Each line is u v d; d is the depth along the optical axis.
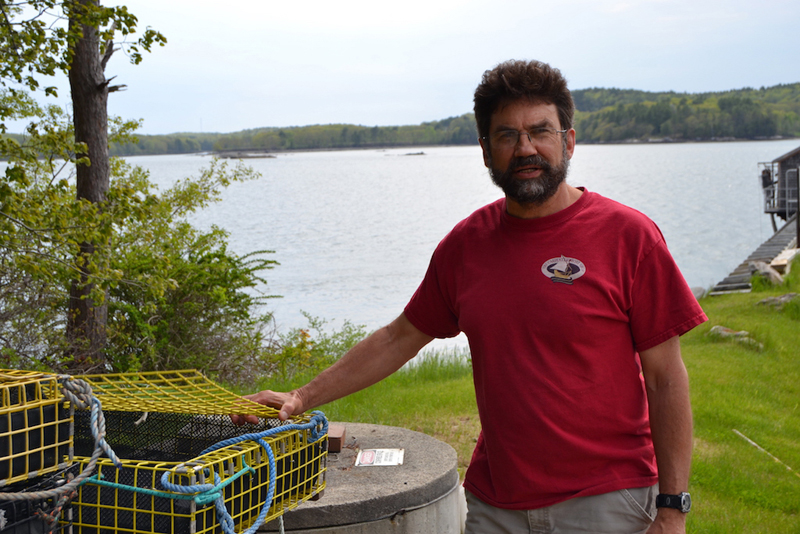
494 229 2.40
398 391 7.42
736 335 11.16
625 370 2.23
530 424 2.20
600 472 2.19
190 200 9.76
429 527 3.27
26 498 1.57
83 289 7.28
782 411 7.55
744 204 63.28
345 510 3.00
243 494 1.92
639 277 2.21
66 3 5.71
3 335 6.74
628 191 81.62
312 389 2.66
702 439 6.38
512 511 2.26
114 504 1.85
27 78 5.80
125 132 9.30
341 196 91.75
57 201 5.70
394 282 26.66
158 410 2.42
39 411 1.66
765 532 4.47
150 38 6.03
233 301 9.55
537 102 2.25
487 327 2.29
